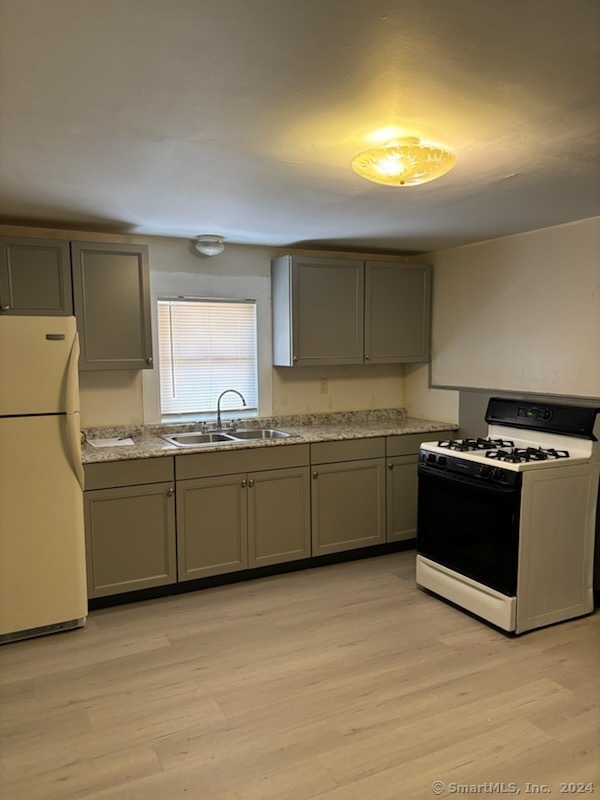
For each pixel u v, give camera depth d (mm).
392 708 2287
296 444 3684
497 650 2738
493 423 3715
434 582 3348
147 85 1625
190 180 2533
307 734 2135
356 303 4227
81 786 1894
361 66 1524
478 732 2131
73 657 2721
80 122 1882
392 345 4398
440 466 3297
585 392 3350
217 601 3332
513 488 2812
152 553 3320
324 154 2197
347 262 4164
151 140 2045
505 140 2049
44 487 2896
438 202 2936
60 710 2305
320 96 1698
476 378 4129
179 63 1502
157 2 1229
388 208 3057
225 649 2779
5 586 2840
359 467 3922
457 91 1669
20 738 2135
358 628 2980
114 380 3777
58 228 3516
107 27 1326
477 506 3033
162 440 3697
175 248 3906
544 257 3564
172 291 3920
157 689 2445
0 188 2645
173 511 3350
